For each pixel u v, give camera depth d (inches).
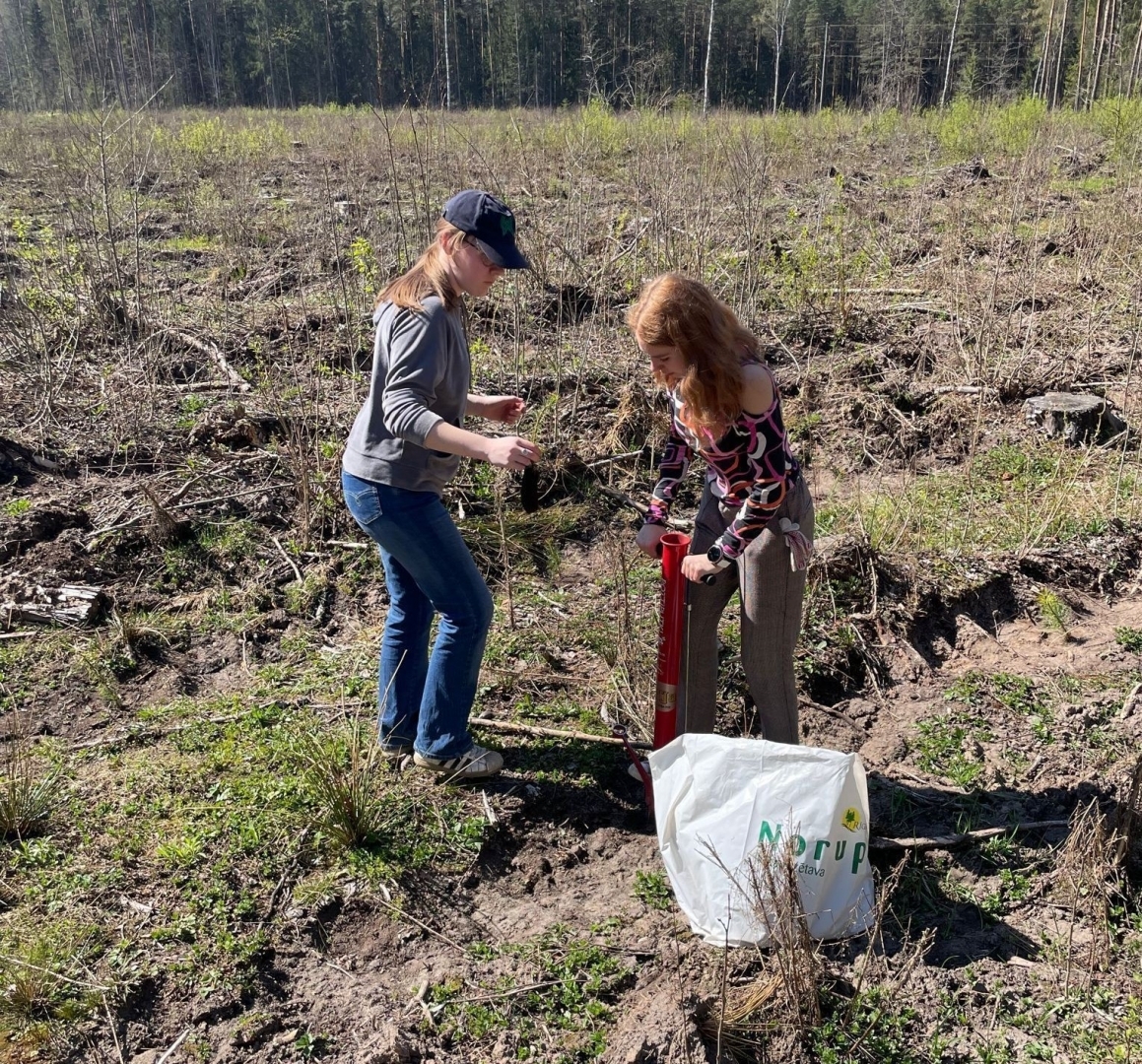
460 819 134.6
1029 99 707.4
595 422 245.9
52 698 155.9
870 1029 107.3
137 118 443.2
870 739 157.1
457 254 121.7
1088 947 117.4
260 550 195.3
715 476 126.5
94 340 284.2
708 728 138.3
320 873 125.3
